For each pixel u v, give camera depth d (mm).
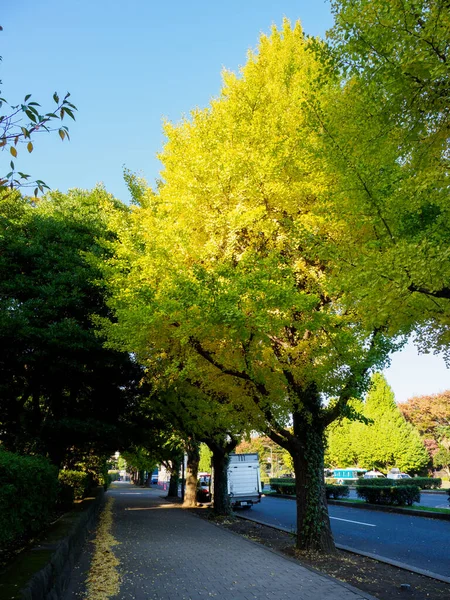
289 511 21359
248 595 5785
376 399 47344
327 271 8141
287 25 11055
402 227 5094
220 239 8141
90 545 9898
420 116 5246
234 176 7922
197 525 14203
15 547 6664
